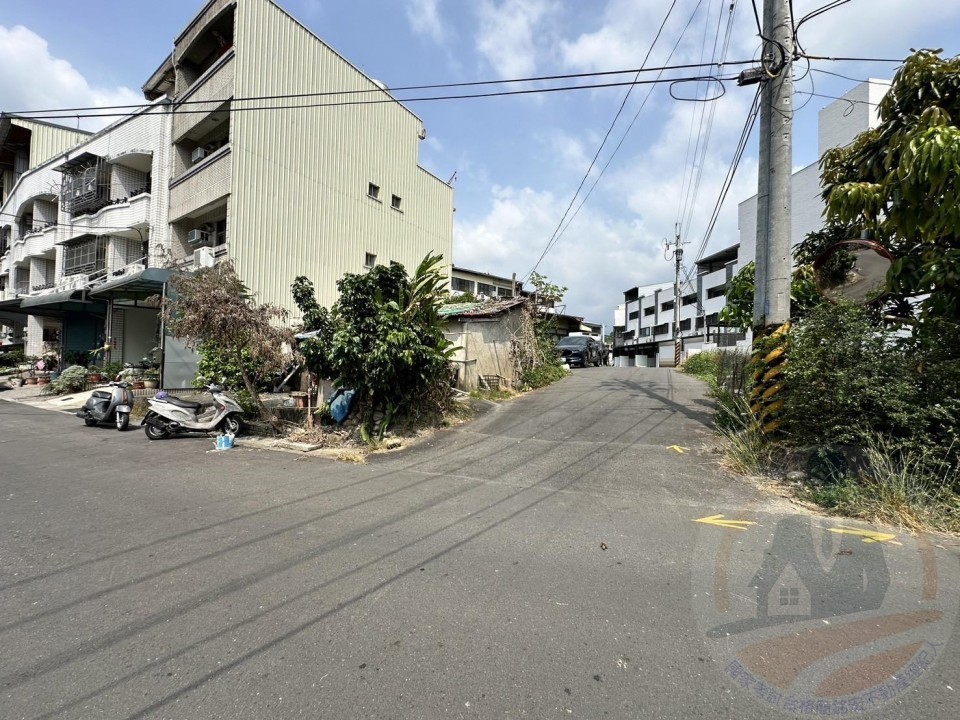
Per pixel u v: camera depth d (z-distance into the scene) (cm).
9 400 1479
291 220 1524
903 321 586
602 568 347
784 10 651
